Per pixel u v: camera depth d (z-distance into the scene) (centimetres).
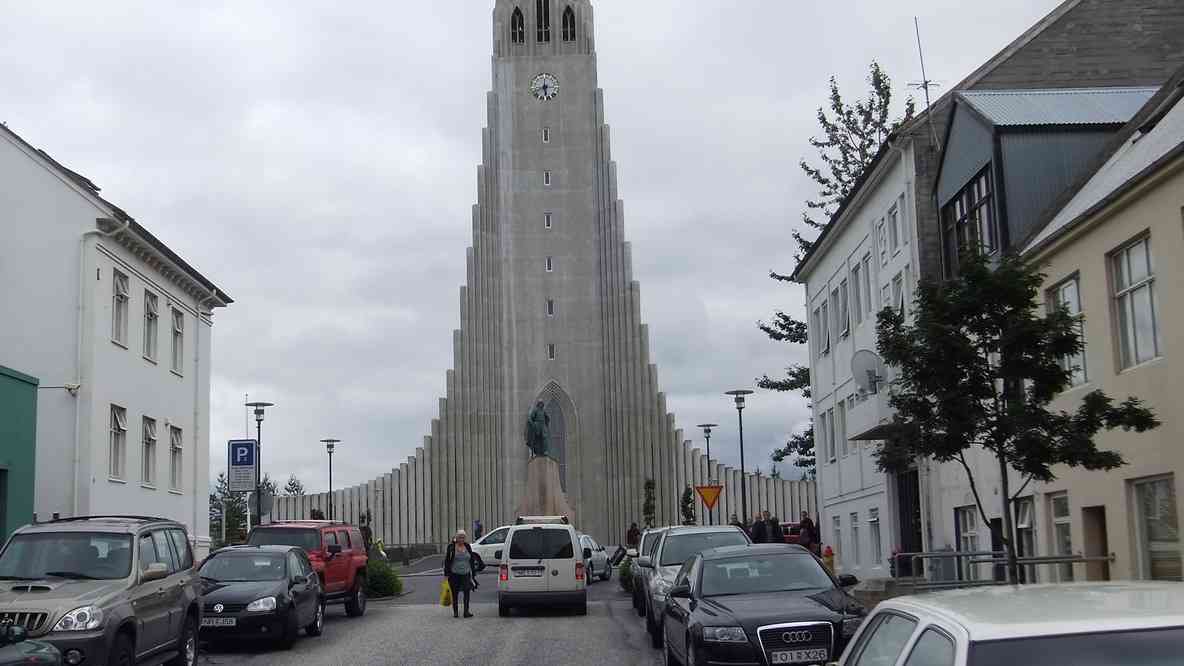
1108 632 502
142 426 3356
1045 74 2820
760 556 1568
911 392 1628
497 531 5178
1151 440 1709
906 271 2978
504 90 8275
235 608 1984
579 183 8194
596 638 2197
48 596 1384
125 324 3250
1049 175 2291
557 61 8300
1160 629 501
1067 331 1570
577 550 2758
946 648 528
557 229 8144
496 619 2666
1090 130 2303
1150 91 2542
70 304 2980
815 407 4369
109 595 1414
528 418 7300
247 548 2188
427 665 1797
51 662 1120
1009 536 1570
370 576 3553
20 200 2995
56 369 2948
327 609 3042
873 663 648
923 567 2886
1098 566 1950
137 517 1661
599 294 8112
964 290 1582
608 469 7950
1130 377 1764
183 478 3709
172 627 1585
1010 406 1552
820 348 4284
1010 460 1573
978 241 1634
